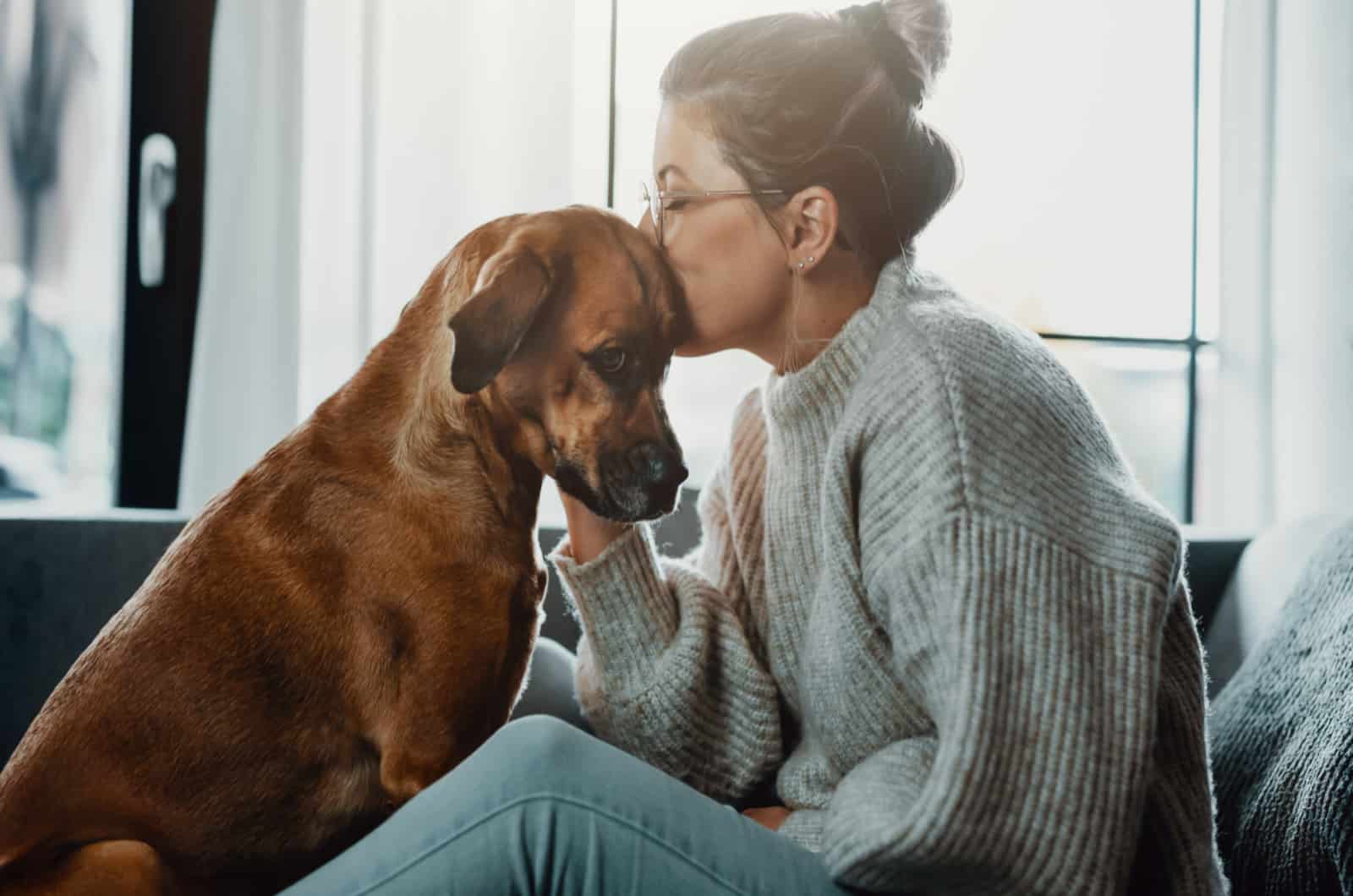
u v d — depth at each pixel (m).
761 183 1.19
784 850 1.03
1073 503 1.05
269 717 1.18
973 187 2.96
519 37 2.55
